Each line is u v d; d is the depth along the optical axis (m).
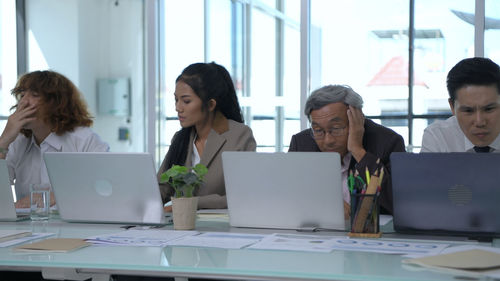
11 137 2.75
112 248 1.52
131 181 1.94
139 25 6.20
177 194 1.87
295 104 4.06
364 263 1.31
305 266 1.29
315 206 1.78
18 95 2.92
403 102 3.85
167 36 4.49
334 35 3.96
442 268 1.23
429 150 2.45
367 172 1.72
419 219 1.70
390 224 1.95
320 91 2.14
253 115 4.21
